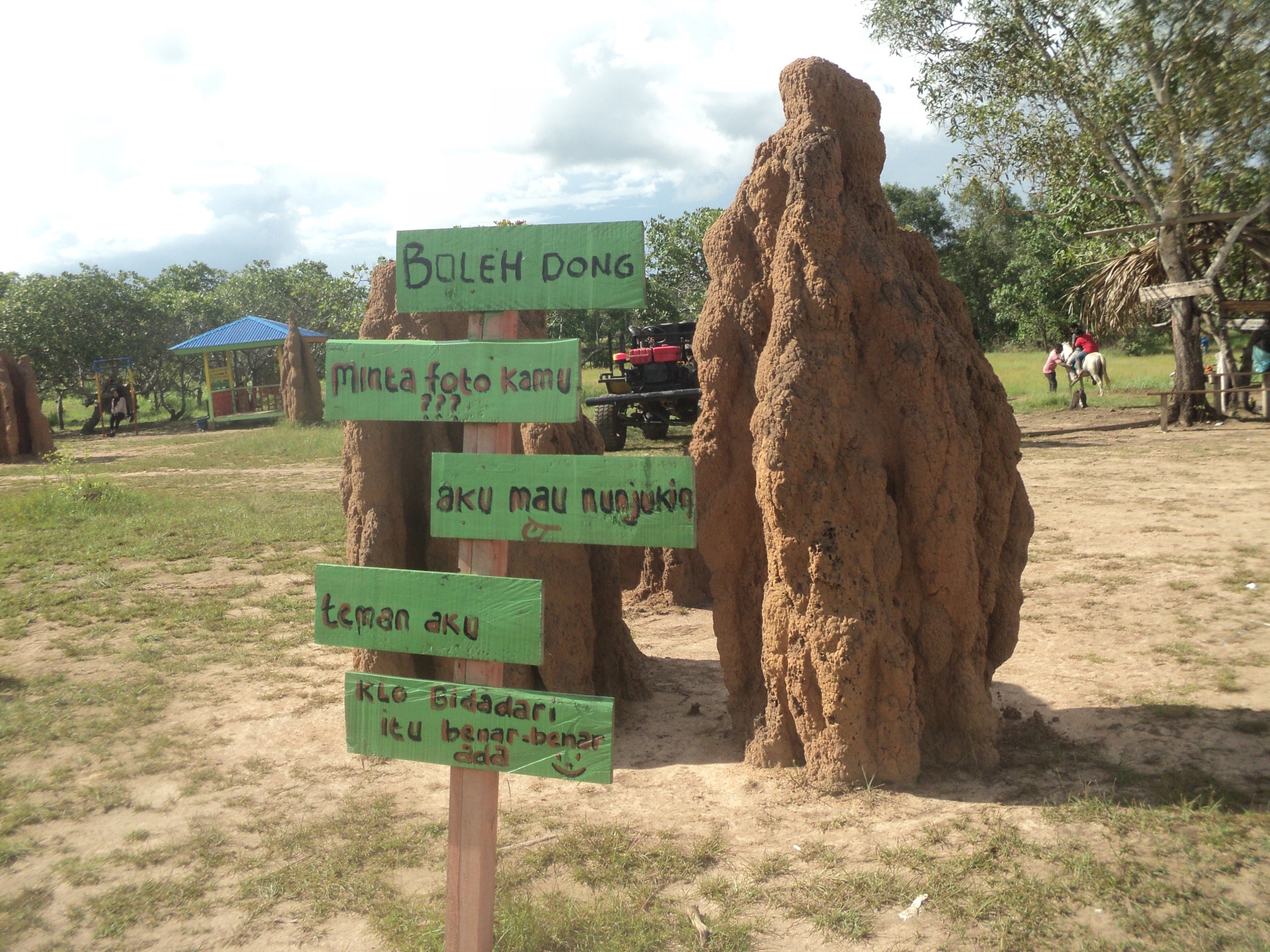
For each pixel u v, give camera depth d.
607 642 6.40
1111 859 3.94
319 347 39.62
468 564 3.41
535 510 3.30
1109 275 22.03
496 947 3.51
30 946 3.74
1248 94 8.28
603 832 4.49
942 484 4.92
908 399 5.01
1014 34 19.05
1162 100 14.38
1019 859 3.98
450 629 3.35
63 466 16.11
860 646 4.71
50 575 10.12
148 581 9.90
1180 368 20.14
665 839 4.42
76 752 5.64
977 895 3.73
